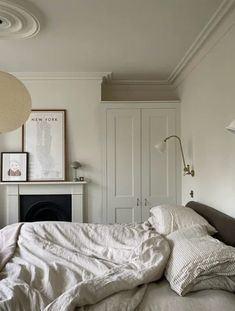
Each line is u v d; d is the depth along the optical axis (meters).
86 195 3.86
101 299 1.55
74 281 1.84
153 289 1.71
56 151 3.82
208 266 1.63
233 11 2.14
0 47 2.90
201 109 3.03
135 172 3.82
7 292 1.62
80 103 3.88
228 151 2.37
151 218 2.72
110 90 4.21
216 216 2.35
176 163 3.83
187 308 1.50
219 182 2.55
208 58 2.81
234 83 2.25
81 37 2.68
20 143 3.83
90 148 3.88
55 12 2.23
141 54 3.13
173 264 1.77
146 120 3.85
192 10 2.23
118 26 2.48
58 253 2.24
